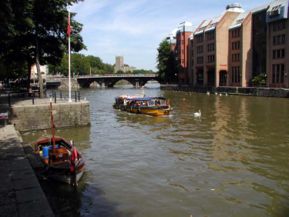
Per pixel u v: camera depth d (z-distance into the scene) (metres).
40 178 15.44
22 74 76.19
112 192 14.91
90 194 14.66
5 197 10.92
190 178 16.72
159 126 32.84
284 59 74.38
